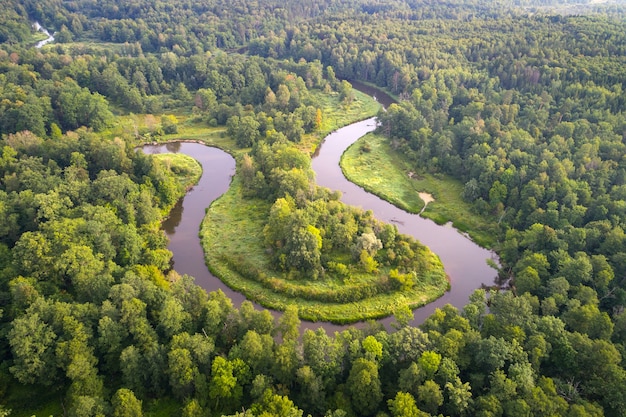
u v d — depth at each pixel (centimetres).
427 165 17250
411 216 14712
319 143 19838
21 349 7312
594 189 13338
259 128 19525
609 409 7412
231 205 14725
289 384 7719
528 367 7481
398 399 6975
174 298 8669
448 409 7212
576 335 8212
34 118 16900
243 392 7738
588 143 14738
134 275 9162
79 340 7575
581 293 9581
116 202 12219
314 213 12306
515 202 13925
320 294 10819
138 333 7938
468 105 19388
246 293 11000
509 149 15712
